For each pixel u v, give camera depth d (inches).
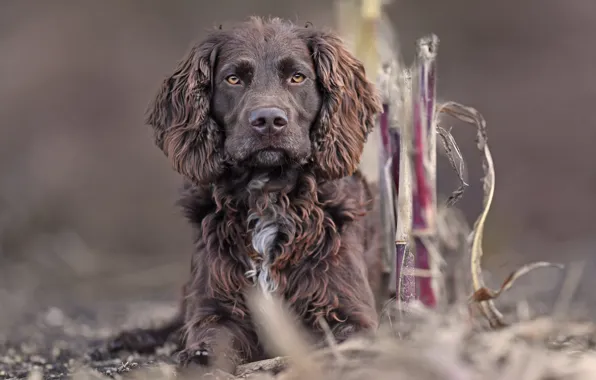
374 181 254.8
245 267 212.2
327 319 209.3
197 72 215.9
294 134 205.8
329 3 677.3
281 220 212.4
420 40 211.3
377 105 224.7
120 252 572.4
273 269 210.4
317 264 211.3
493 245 470.6
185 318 229.9
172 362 225.0
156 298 417.7
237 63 211.6
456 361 150.7
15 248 543.8
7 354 261.4
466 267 248.2
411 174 213.6
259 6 714.8
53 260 518.0
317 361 171.3
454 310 181.2
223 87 213.6
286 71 212.2
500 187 619.5
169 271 485.4
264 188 211.9
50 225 586.6
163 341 253.6
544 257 464.1
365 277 217.5
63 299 422.6
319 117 215.5
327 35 222.4
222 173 214.4
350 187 225.1
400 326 177.0
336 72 215.5
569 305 317.1
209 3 728.3
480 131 215.5
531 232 580.7
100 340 278.5
